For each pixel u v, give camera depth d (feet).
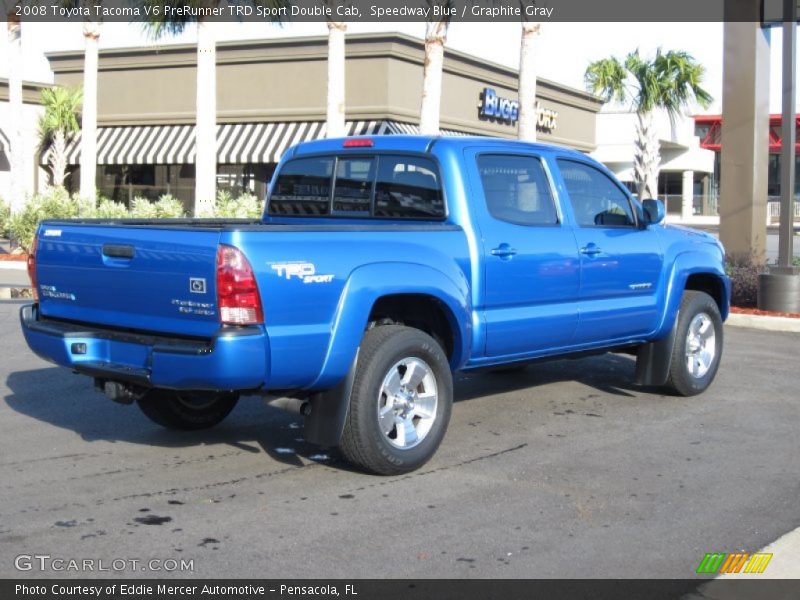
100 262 19.44
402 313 21.38
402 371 20.17
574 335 24.43
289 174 25.45
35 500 18.20
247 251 17.46
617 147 188.65
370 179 23.57
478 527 17.11
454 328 21.08
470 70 114.11
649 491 19.36
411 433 20.20
